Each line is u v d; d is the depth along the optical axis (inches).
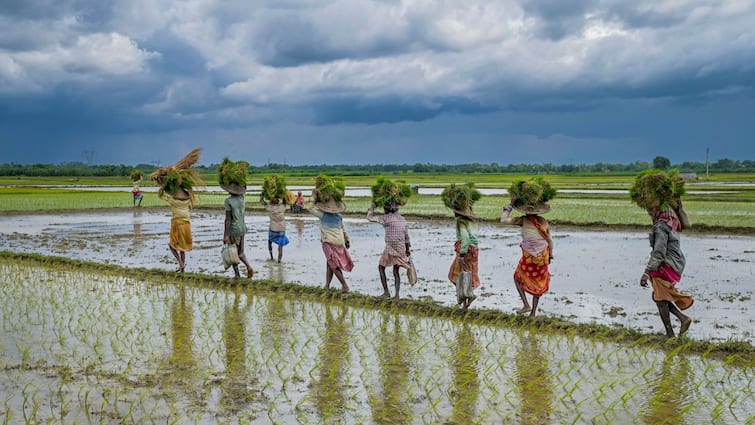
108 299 465.1
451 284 522.0
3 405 257.6
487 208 1317.7
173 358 319.0
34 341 350.0
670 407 255.4
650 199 351.9
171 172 557.3
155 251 748.6
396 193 440.1
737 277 538.3
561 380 288.0
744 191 1916.8
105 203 1598.2
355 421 243.4
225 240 524.1
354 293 463.8
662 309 346.9
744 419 242.8
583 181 3366.1
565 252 702.5
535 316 391.9
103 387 278.5
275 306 442.0
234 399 265.0
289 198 652.1
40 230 1004.6
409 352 331.6
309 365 309.9
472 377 292.5
